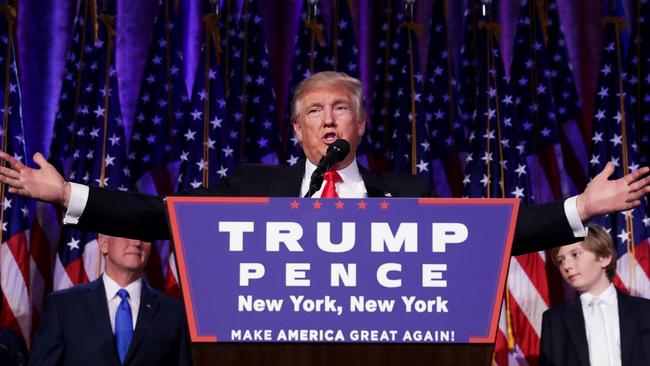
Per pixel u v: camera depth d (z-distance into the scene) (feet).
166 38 19.77
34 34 20.29
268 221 6.66
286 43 20.85
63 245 17.60
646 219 18.34
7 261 17.39
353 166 9.51
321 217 6.66
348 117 9.24
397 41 20.02
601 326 15.06
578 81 20.94
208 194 9.20
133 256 14.82
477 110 18.58
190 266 6.61
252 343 6.55
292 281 6.59
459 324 6.59
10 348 15.78
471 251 6.66
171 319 14.66
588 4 21.06
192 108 18.70
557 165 18.88
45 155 19.81
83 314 14.35
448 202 6.70
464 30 20.24
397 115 18.97
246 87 19.48
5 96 18.26
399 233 6.66
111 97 18.58
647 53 19.72
